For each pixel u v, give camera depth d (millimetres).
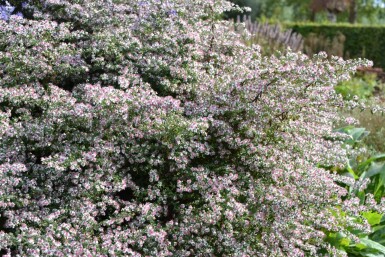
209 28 4656
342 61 3875
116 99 3312
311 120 4074
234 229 3525
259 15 22094
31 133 3381
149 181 3746
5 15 4652
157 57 4188
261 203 3477
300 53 4082
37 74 3959
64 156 3264
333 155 4016
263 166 3639
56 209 3314
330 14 24688
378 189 4852
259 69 3990
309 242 3812
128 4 4773
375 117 6656
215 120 3631
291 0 27406
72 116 3357
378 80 11727
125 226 3389
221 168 3701
